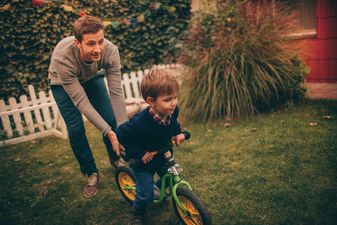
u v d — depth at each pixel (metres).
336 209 2.55
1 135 5.48
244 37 5.36
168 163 2.37
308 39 6.86
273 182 3.08
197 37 5.76
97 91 3.40
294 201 2.71
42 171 4.14
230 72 5.10
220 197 2.95
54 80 3.18
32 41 6.61
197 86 5.38
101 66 3.13
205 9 6.16
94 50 2.74
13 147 5.30
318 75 6.91
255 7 5.69
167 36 8.05
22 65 6.65
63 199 3.30
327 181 2.97
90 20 2.70
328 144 3.74
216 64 5.26
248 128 4.71
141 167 2.48
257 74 5.11
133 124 2.23
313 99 5.63
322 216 2.48
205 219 2.22
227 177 3.32
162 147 2.41
